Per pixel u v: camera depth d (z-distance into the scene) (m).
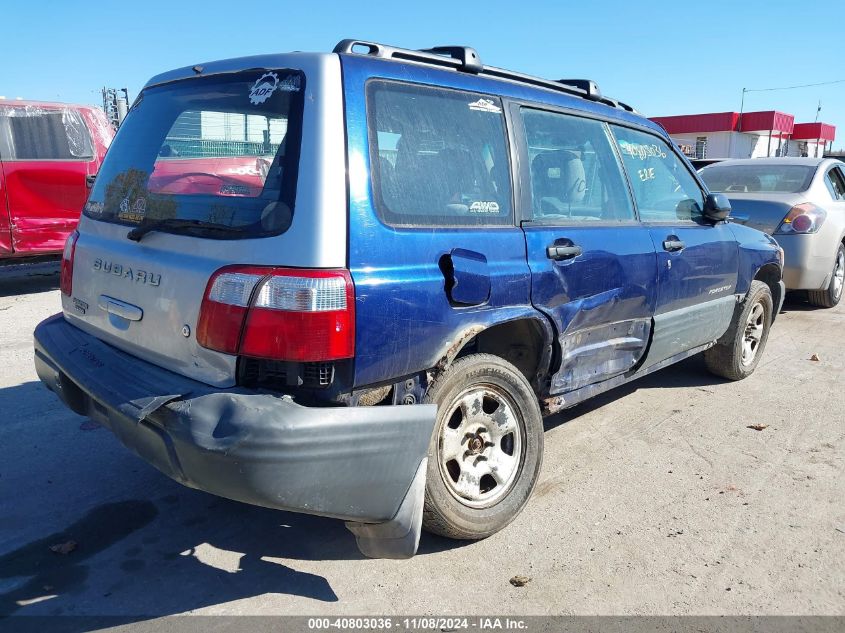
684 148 30.62
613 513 3.68
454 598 2.96
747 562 3.25
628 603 2.94
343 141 2.73
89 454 4.24
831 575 3.17
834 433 4.83
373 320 2.70
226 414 2.50
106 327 3.29
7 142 9.00
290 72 2.85
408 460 2.75
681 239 4.62
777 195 8.30
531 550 3.32
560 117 3.90
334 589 3.01
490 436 3.40
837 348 7.08
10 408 4.95
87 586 2.99
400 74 3.05
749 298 5.63
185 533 3.42
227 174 2.89
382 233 2.78
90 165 9.62
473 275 3.08
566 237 3.67
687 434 4.77
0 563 3.13
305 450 2.48
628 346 4.27
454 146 3.21
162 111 3.38
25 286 10.05
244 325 2.57
